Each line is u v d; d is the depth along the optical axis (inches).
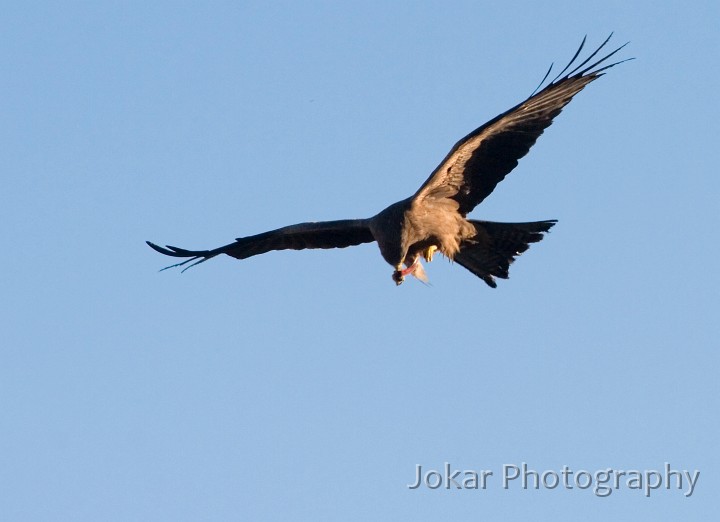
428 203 644.7
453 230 650.8
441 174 632.4
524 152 641.0
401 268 639.8
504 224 661.9
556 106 637.3
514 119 633.0
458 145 619.2
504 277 679.1
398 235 637.9
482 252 676.1
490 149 637.9
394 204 649.6
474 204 653.9
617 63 626.2
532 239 664.4
